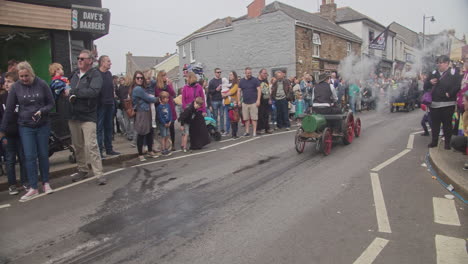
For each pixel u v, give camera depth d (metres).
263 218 4.42
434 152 7.18
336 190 5.38
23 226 4.48
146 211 4.80
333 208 4.67
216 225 4.27
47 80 9.81
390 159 7.23
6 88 6.19
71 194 5.69
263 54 24.27
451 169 5.85
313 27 23.95
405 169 6.46
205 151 8.67
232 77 10.84
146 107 7.77
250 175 6.37
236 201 5.06
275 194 5.30
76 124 6.24
